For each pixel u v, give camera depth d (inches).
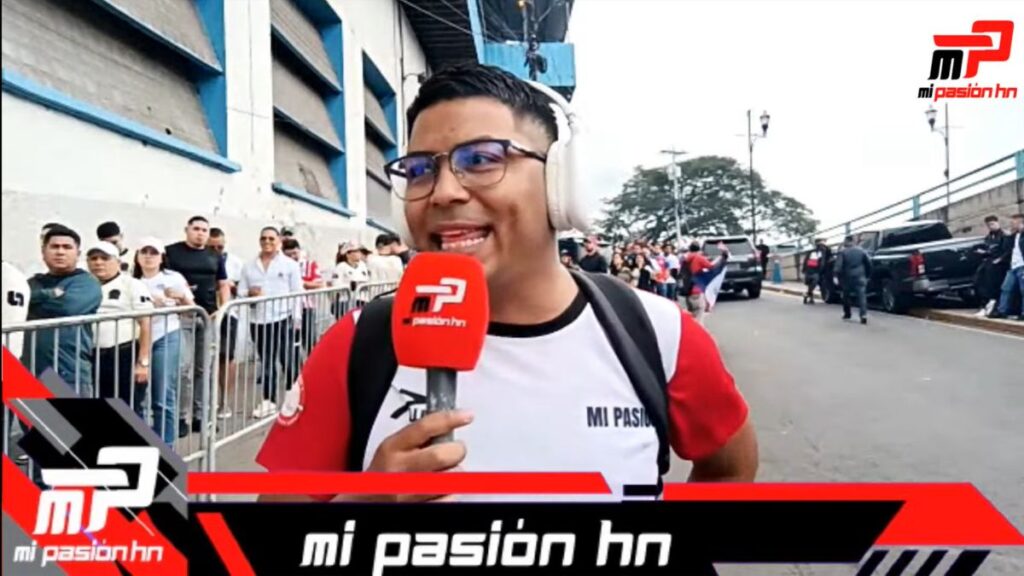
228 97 337.4
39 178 200.7
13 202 189.6
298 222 422.0
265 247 266.1
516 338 48.7
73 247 149.9
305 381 51.0
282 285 265.7
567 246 437.4
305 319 221.6
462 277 44.0
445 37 828.6
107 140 235.6
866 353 383.9
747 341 454.0
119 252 206.7
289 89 448.1
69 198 213.3
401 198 49.4
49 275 149.6
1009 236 468.8
